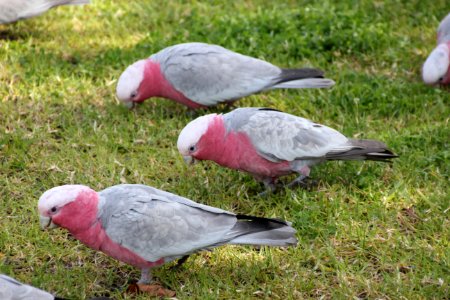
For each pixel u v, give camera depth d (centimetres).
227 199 750
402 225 709
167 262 627
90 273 655
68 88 950
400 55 1030
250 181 787
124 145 838
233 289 624
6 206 732
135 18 1158
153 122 891
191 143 711
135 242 601
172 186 771
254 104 932
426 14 1146
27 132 862
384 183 771
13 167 798
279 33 1077
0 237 685
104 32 1116
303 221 702
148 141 848
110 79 980
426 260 650
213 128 715
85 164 799
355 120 886
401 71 1000
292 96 942
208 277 643
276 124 724
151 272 652
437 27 1110
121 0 1222
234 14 1152
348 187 762
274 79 879
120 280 652
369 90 936
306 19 1095
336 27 1069
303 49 1027
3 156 812
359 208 724
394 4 1175
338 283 638
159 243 602
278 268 652
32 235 695
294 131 724
